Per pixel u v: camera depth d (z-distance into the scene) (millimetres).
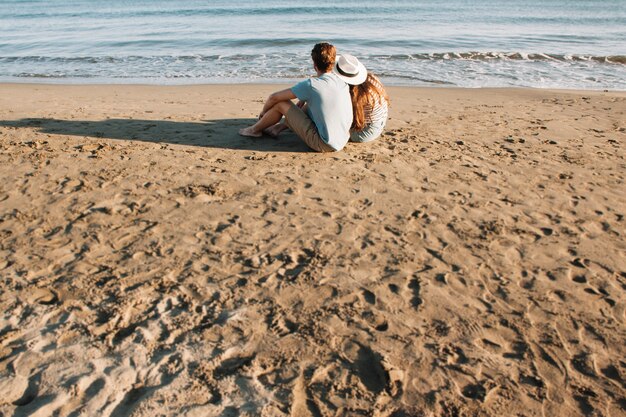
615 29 21984
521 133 6316
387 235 3625
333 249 3412
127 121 6324
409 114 7363
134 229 3580
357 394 2256
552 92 9742
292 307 2816
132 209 3873
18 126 5930
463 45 16891
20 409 2098
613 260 3391
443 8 31719
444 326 2705
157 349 2473
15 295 2824
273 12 29516
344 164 4930
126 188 4234
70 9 35531
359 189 4371
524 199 4316
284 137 5668
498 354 2521
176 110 7230
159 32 20688
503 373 2398
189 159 4941
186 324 2652
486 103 8492
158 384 2260
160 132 5832
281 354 2475
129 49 16422
